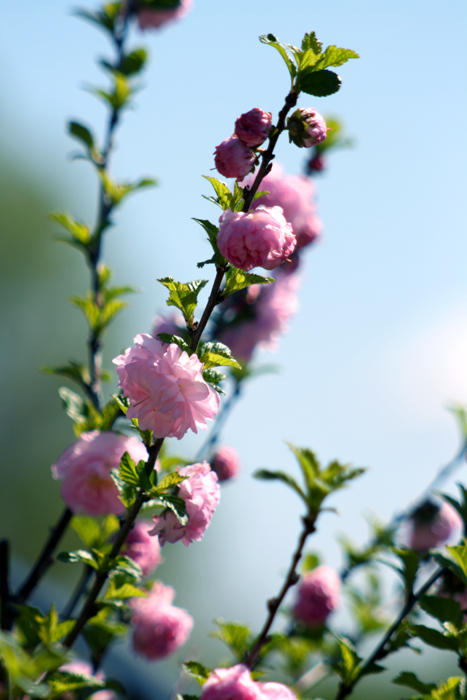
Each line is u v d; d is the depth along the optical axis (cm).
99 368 109
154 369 88
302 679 106
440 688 93
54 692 89
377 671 95
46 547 100
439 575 97
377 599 117
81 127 118
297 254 112
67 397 103
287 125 89
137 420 89
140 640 104
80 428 102
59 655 85
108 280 113
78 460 99
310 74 89
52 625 92
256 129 88
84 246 114
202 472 91
